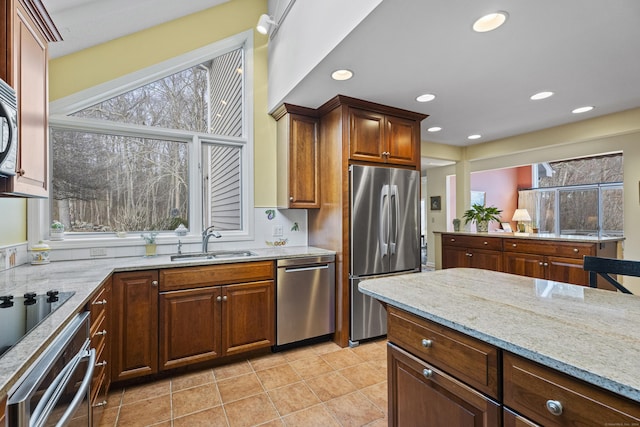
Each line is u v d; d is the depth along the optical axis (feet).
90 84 8.34
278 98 9.52
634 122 10.34
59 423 2.93
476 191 23.40
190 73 9.89
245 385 7.03
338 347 9.07
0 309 3.85
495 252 13.03
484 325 3.16
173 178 9.45
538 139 13.12
